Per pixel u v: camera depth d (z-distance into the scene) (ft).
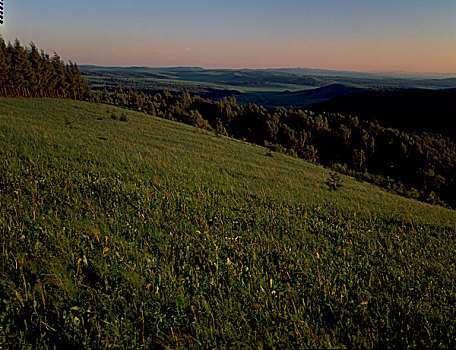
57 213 28.17
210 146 121.19
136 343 14.73
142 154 72.08
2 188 31.65
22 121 91.56
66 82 278.26
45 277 18.06
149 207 34.45
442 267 28.07
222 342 15.46
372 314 18.61
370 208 55.62
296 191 62.54
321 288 21.22
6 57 209.56
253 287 20.52
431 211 70.49
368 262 27.20
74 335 14.51
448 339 16.78
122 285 18.74
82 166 48.11
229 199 44.91
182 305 17.71
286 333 16.17
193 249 25.43
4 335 13.70
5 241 20.58
